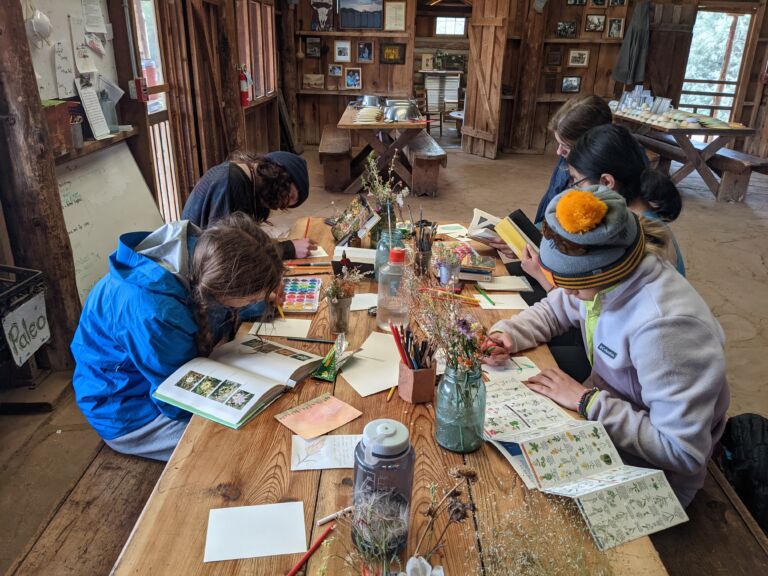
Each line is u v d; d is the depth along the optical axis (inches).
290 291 81.1
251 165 95.8
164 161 163.2
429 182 251.9
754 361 127.0
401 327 60.2
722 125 252.7
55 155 105.4
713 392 50.7
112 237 127.6
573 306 69.2
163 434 63.6
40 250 101.0
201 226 94.3
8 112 93.3
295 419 53.9
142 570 38.2
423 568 36.9
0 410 99.0
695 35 385.1
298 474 47.2
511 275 94.2
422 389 56.6
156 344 58.4
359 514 39.2
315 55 346.3
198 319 60.6
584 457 48.8
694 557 55.0
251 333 69.5
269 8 294.5
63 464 88.4
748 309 153.4
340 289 68.9
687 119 255.3
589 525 42.0
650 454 52.3
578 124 94.4
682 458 51.1
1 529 76.4
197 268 56.1
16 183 96.8
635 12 324.5
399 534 39.2
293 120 348.8
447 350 49.2
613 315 56.4
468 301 80.0
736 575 53.4
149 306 57.7
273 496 44.8
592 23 340.2
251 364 60.9
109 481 60.7
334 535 41.3
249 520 42.4
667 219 72.1
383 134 293.1
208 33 197.5
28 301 86.0
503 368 64.2
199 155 193.6
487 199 253.8
